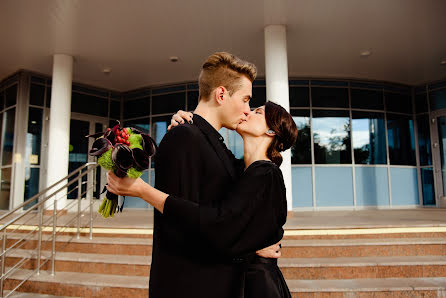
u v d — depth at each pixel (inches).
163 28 259.0
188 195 40.9
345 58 315.9
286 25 253.8
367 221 198.1
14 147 323.3
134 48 291.7
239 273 43.8
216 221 37.8
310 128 352.8
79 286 138.8
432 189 370.3
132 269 150.5
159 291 41.5
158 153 43.6
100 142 37.3
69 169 354.6
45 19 245.1
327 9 233.3
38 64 320.5
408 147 379.2
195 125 45.3
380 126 368.8
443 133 367.9
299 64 328.8
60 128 286.8
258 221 41.1
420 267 138.7
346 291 123.3
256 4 226.8
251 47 290.8
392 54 308.8
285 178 238.4
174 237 40.1
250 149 50.3
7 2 224.2
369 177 356.2
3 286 150.4
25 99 330.6
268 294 47.1
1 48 288.5
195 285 40.5
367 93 370.0
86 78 358.9
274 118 49.6
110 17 243.0
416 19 248.7
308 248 153.3
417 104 386.9
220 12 237.0
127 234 182.4
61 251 174.9
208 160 42.9
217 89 47.8
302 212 315.0
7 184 329.1
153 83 376.8
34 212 301.4
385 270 138.3
